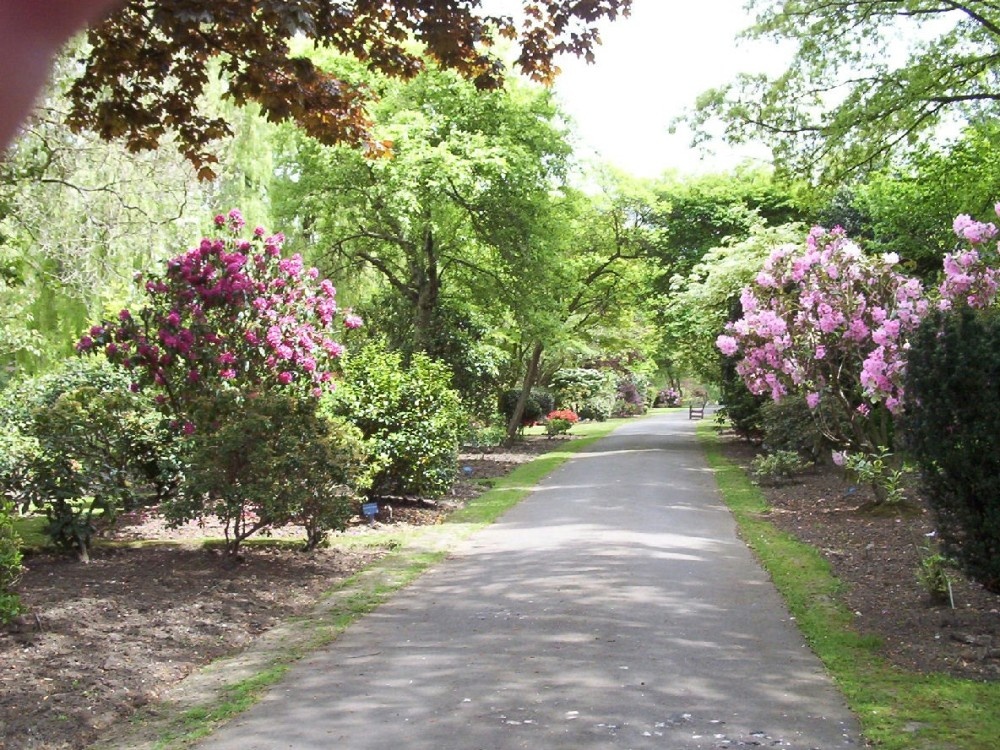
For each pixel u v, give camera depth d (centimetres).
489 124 2112
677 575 845
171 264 1112
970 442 615
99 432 972
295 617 720
